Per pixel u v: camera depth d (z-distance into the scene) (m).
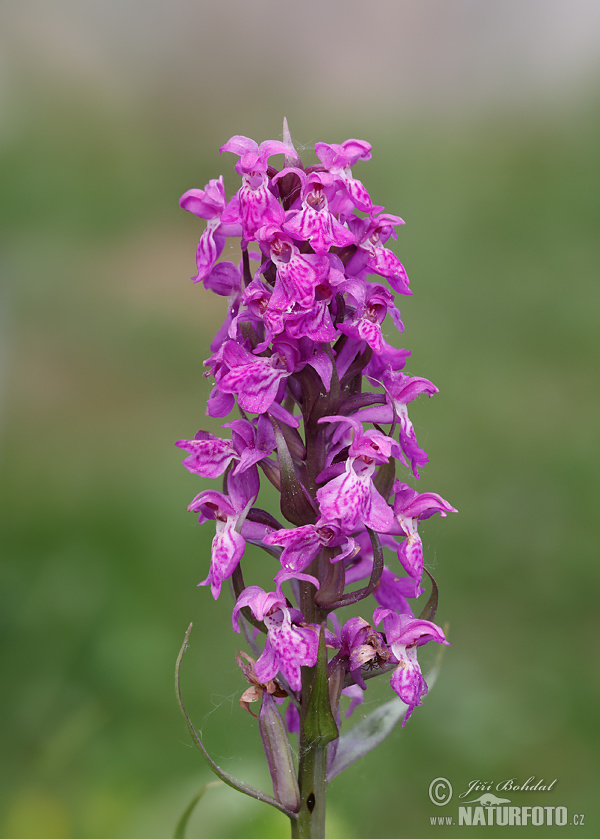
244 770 0.43
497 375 0.91
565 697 0.54
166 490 0.73
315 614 0.34
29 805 0.45
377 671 0.35
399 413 0.35
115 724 0.49
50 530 0.66
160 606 0.57
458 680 0.55
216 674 0.51
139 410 0.92
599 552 0.64
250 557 0.58
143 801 0.44
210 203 0.35
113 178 1.51
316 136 1.90
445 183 1.56
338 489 0.33
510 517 0.69
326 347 0.34
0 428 0.87
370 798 0.48
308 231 0.33
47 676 0.51
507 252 1.24
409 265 1.21
